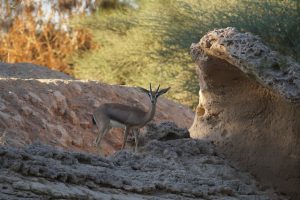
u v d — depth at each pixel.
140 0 82.56
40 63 77.00
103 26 79.69
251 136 28.19
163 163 27.06
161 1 76.94
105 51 77.69
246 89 28.47
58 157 24.00
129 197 22.81
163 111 49.34
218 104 29.42
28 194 20.56
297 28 59.34
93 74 78.06
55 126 39.34
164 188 24.20
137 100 48.41
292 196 26.91
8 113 37.84
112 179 23.44
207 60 28.33
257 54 26.06
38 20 77.56
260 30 59.44
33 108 39.78
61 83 43.78
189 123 49.94
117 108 38.12
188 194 24.45
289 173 26.97
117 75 78.00
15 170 21.55
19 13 76.31
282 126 27.20
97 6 82.25
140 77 75.00
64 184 21.97
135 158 27.38
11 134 36.28
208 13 66.81
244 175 27.80
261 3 61.72
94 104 43.78
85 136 41.00
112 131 42.62
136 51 76.00
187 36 68.12
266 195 26.80
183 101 69.81
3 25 76.06
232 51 26.44
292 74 25.47
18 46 76.00
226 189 25.62
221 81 28.86
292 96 25.16
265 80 25.73
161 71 72.38
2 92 39.31
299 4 60.66
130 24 79.00
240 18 61.12
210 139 29.58
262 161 27.72
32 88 41.47
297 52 58.06
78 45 80.69
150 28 75.75
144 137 30.94
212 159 28.33
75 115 41.78
